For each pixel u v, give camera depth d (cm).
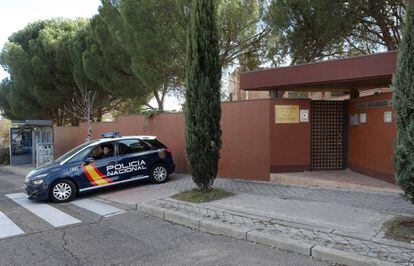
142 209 845
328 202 755
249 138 1095
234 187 984
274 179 1036
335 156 1088
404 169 539
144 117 1540
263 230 605
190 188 1032
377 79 885
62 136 2356
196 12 848
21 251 590
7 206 966
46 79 2350
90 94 2306
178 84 1717
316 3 1159
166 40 1463
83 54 2031
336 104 1084
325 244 523
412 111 519
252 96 2627
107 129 1820
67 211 878
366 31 1244
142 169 1134
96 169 1048
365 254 478
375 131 923
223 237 624
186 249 571
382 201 738
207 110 858
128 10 1488
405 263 444
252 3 1416
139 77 1594
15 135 2483
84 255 561
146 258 538
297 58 1367
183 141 1367
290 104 1052
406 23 530
